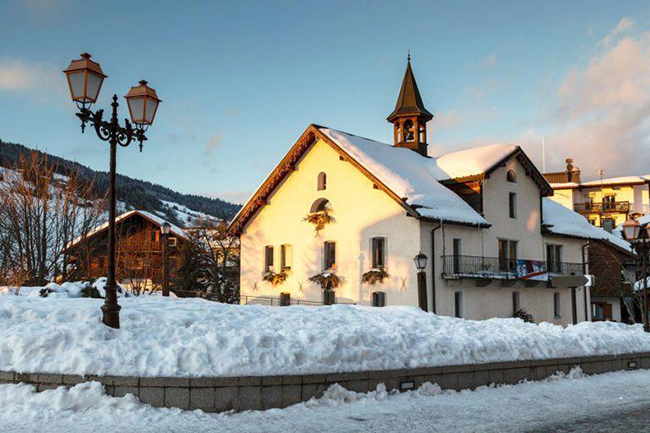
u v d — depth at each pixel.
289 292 33.28
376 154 32.44
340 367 10.70
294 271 33.19
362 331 11.69
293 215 33.56
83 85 11.13
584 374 14.80
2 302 13.68
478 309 30.56
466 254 30.39
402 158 34.75
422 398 11.19
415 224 28.31
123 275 40.28
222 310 13.60
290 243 33.56
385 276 28.97
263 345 10.44
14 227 28.16
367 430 8.89
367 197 30.39
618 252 44.03
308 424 9.11
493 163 32.28
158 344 10.30
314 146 33.03
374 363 11.14
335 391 10.49
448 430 9.04
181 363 9.76
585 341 15.37
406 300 28.30
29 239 27.89
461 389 12.14
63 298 15.60
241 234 36.09
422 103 39.97
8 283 26.12
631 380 14.69
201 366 9.72
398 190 28.56
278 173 33.94
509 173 34.56
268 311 14.53
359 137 34.75
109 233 11.23
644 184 69.75
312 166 33.03
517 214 34.53
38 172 28.61
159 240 50.31
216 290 49.75
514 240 33.94
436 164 35.19
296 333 11.13
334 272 31.36
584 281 20.19
